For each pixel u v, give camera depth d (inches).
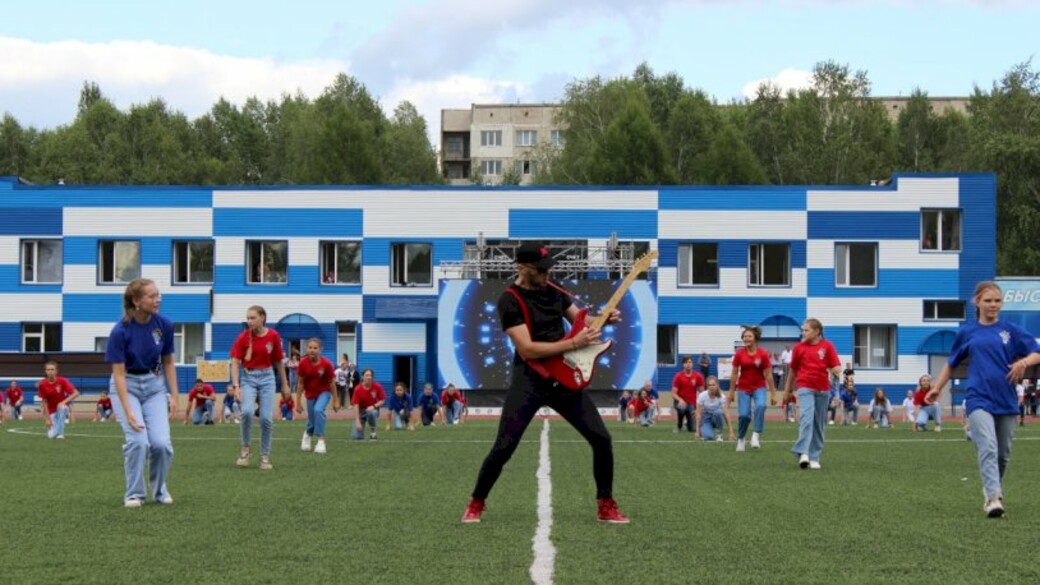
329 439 1070.4
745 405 892.0
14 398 1612.9
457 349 1881.2
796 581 308.3
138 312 475.8
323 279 2057.1
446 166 6033.5
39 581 309.0
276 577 314.2
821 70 3398.1
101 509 466.0
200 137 4207.7
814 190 2048.5
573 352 412.8
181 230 2048.5
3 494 526.9
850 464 740.0
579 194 2049.7
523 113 5625.0
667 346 2053.4
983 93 3531.0
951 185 2049.7
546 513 453.1
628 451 891.4
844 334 2048.5
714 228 2048.5
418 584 304.2
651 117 3499.0
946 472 671.1
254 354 691.4
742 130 3634.4
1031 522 427.8
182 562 337.7
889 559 343.3
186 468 690.2
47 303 2046.0
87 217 2048.5
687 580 309.4
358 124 3147.1
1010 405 453.1
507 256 1963.6
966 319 2046.0
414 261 2059.5
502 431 419.5
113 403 486.3
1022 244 2755.9
